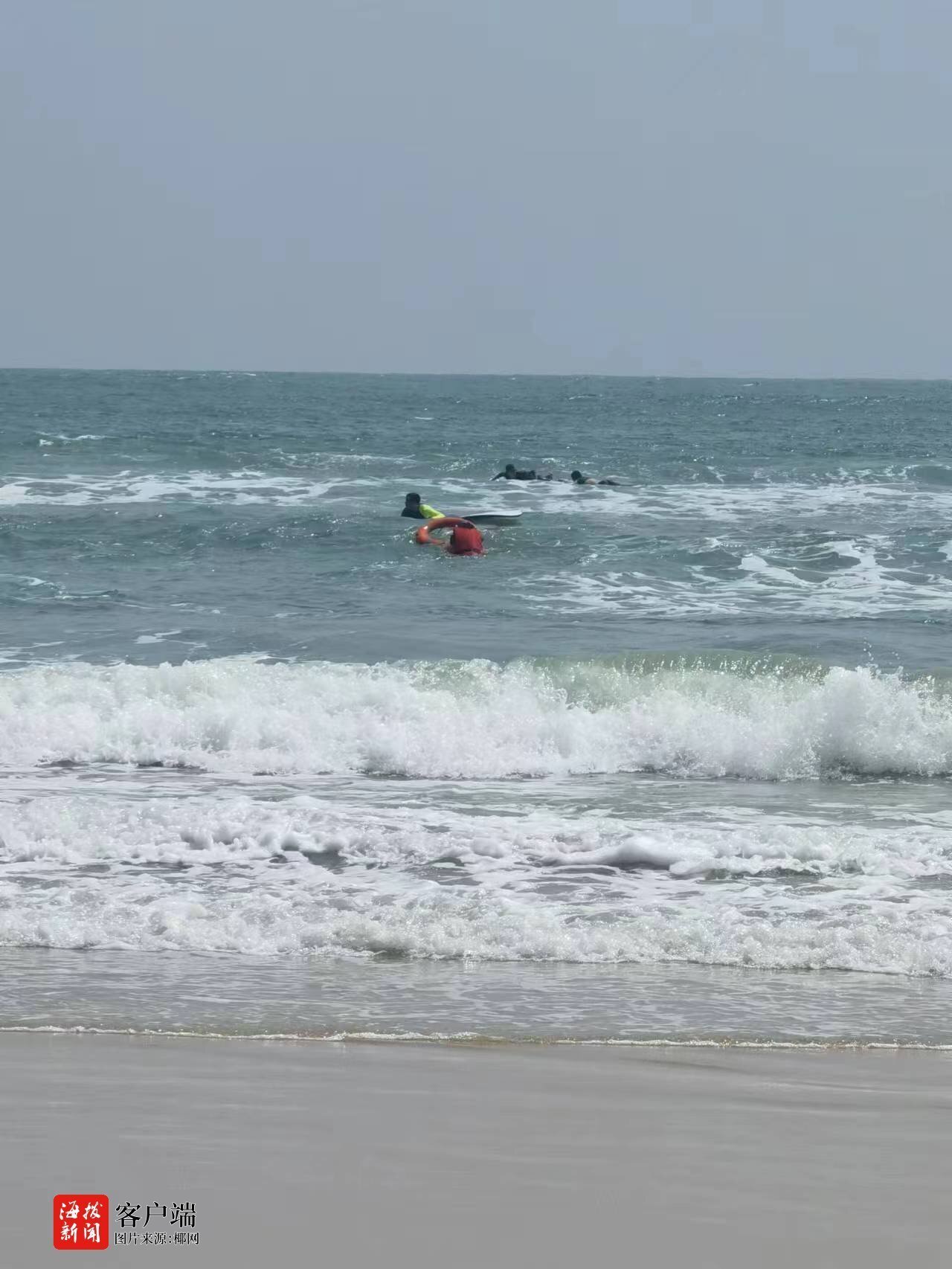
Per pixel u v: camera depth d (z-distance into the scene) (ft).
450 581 147.54
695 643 115.44
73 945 49.32
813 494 225.76
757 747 85.35
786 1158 29.32
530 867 60.64
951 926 51.49
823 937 49.78
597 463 271.90
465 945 49.34
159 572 150.82
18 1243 23.85
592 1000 43.73
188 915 52.44
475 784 81.10
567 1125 31.53
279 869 60.23
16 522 177.88
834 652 112.47
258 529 173.99
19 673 97.40
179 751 86.28
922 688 92.89
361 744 85.81
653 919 52.19
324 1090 34.17
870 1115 32.86
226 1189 26.68
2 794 75.61
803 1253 24.20
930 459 288.10
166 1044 38.70
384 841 63.10
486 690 93.81
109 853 62.13
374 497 212.84
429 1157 28.94
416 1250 23.97
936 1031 41.04
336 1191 26.73
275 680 93.25
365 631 119.24
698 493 224.94
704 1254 24.07
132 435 300.81
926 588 145.07
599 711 90.33
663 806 74.95
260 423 392.27
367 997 43.80
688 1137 30.71
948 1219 25.91
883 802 76.74
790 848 61.93
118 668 94.73
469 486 229.86
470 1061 37.60
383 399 652.89
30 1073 35.19
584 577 150.20
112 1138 29.68
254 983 45.21
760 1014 42.50
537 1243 24.40
